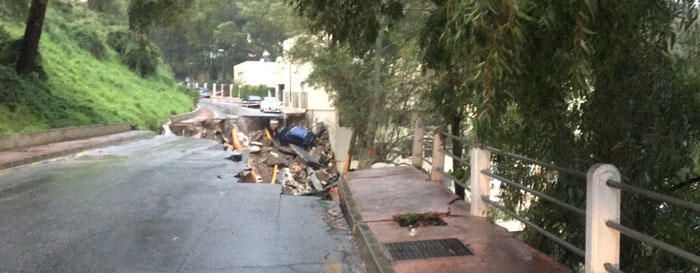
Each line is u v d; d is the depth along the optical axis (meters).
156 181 12.95
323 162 31.66
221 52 105.94
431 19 4.62
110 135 27.36
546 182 6.46
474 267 5.60
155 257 6.74
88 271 6.21
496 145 5.00
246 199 10.67
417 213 7.86
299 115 42.66
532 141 5.70
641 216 5.70
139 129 32.22
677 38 5.25
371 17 5.25
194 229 8.18
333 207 9.98
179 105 47.69
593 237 4.48
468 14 3.17
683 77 5.22
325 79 21.77
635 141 5.31
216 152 20.77
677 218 5.74
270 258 6.73
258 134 39.69
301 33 22.44
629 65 4.89
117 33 49.34
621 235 5.43
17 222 8.60
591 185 4.52
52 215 9.12
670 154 5.22
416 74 17.42
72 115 26.41
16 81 25.05
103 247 7.19
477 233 6.93
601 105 5.11
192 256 6.79
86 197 10.81
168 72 58.91
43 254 6.86
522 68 3.62
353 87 21.34
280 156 30.92
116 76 41.03
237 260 6.63
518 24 3.24
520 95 3.95
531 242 6.80
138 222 8.62
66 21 44.06
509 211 6.75
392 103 19.62
